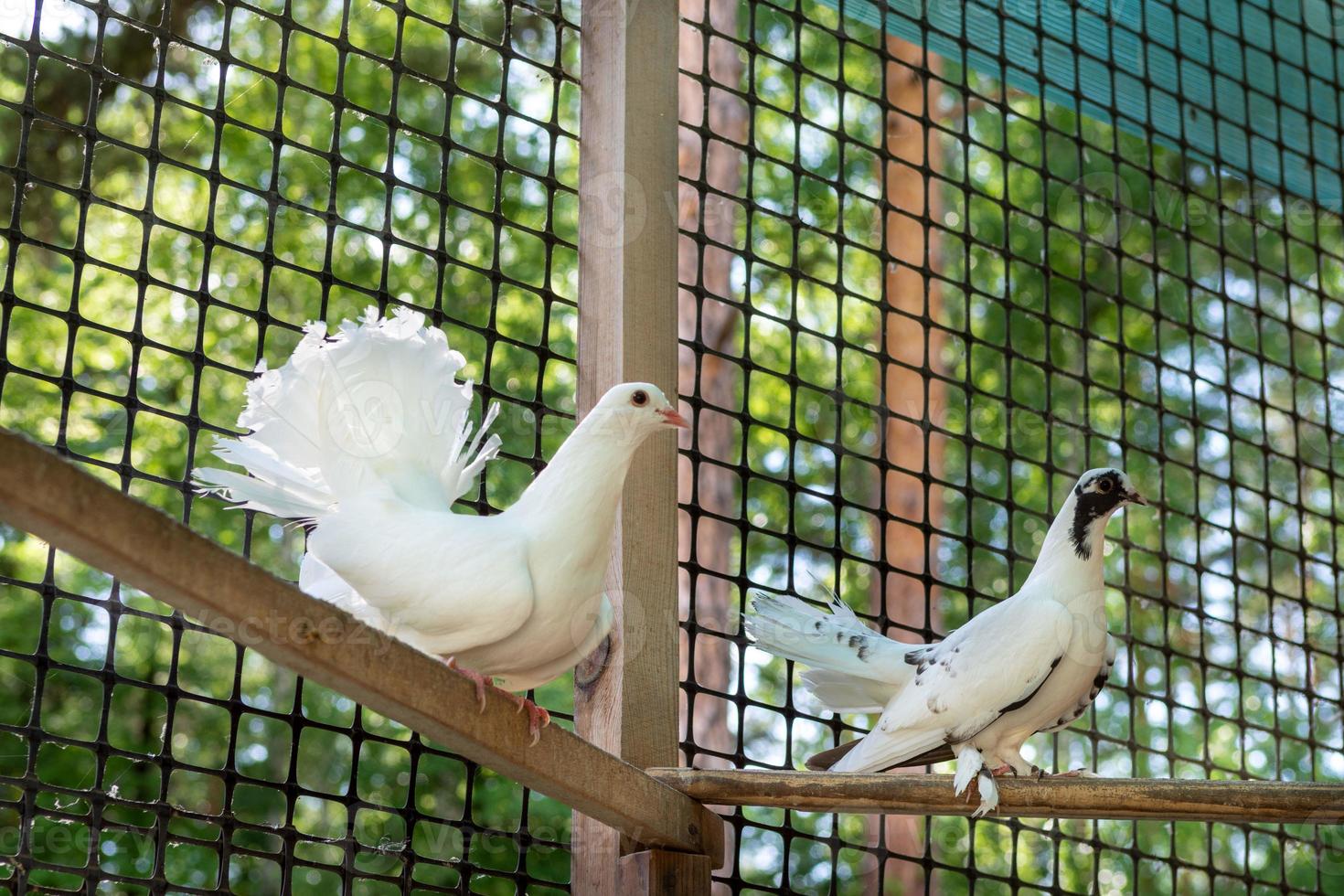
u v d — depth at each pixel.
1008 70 6.35
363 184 10.85
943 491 12.38
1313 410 13.27
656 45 4.78
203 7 10.70
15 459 2.37
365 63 11.05
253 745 9.66
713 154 11.81
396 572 3.33
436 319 4.48
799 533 12.39
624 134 4.62
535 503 3.53
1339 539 12.90
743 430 4.91
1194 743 11.97
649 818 3.81
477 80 11.33
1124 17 6.94
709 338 11.82
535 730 3.42
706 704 10.95
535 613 3.43
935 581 5.21
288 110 10.84
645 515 4.33
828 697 4.45
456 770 9.91
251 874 9.33
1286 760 11.71
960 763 4.00
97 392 3.97
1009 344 5.77
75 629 9.46
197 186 10.41
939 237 13.15
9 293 3.93
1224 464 13.05
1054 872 5.36
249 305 10.22
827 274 13.25
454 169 11.16
